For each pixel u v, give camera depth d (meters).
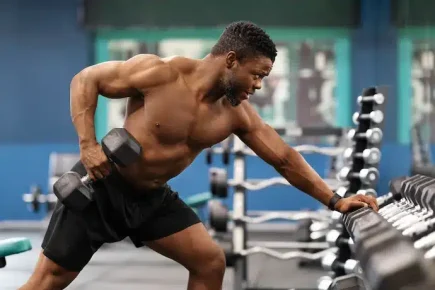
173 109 3.51
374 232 2.05
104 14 13.10
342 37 13.17
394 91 13.07
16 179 13.19
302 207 12.88
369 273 1.65
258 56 3.41
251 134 3.82
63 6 13.27
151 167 3.62
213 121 3.63
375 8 13.10
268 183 7.20
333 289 3.09
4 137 13.31
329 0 13.05
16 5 13.27
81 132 3.47
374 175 4.69
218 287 3.97
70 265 3.68
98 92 3.52
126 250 10.68
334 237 4.56
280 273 8.65
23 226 13.09
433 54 12.96
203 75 3.53
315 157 12.87
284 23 13.11
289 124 13.34
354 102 13.17
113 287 7.54
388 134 13.01
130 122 3.64
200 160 13.10
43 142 13.33
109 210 3.66
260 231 13.01
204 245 3.87
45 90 13.34
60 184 3.49
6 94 13.31
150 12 13.12
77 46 13.30
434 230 1.95
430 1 12.96
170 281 7.93
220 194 7.27
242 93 3.51
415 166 9.57
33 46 13.30
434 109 13.01
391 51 13.07
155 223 3.82
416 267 1.47
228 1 13.11
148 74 3.46
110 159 3.43
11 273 8.44
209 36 13.27
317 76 13.29
